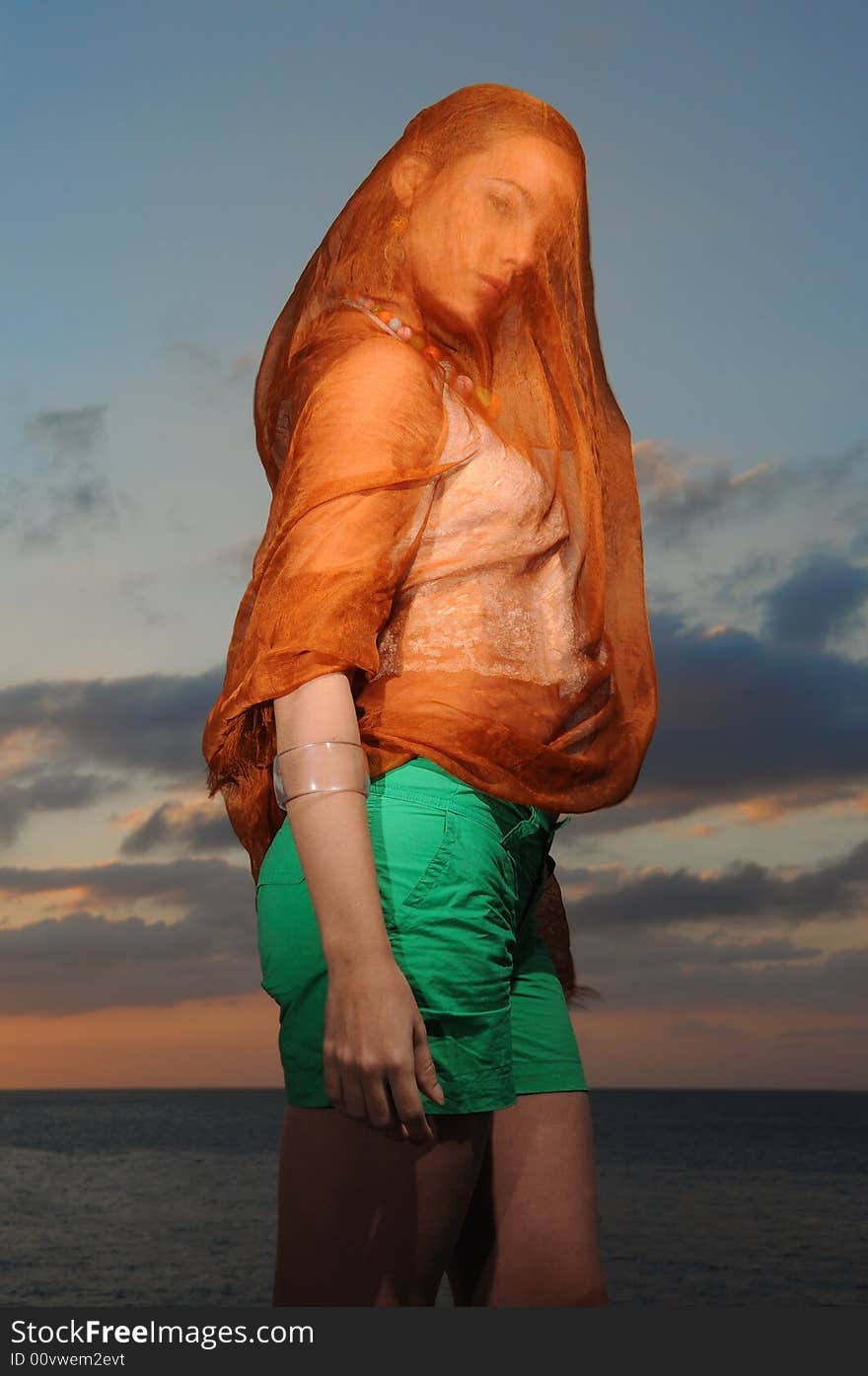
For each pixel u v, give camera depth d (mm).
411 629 1336
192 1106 139000
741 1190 67375
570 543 1455
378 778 1273
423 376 1390
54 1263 37188
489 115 1529
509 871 1323
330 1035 1101
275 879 1279
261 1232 44156
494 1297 1383
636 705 1545
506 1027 1274
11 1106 141625
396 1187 1193
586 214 1636
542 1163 1408
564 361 1518
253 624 1250
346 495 1269
